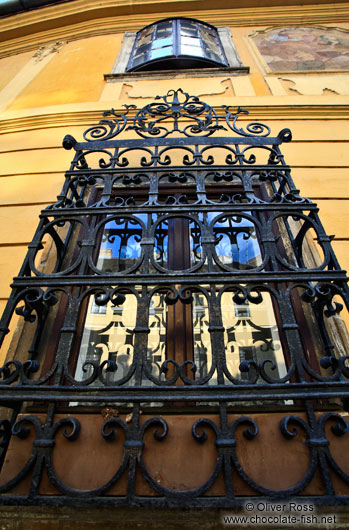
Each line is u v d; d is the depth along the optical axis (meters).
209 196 2.31
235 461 1.10
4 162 2.86
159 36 4.57
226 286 1.39
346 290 1.36
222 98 3.28
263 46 4.49
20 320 1.78
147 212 1.62
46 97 3.73
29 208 2.47
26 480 1.13
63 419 1.21
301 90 3.48
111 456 1.18
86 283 1.40
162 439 1.16
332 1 4.95
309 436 1.15
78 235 2.11
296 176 2.53
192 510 1.12
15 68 4.75
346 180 2.50
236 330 1.80
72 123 3.13
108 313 1.86
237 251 2.12
